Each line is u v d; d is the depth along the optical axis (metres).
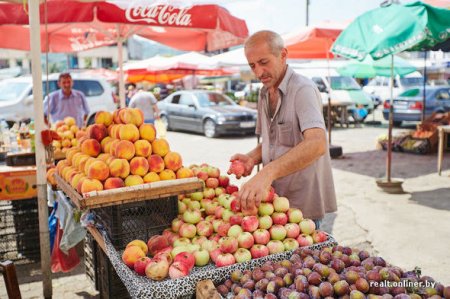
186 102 15.63
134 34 6.26
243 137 14.48
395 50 5.95
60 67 27.88
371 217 5.90
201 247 2.24
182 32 6.34
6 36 5.89
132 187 2.36
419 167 9.19
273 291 1.80
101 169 2.42
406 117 14.87
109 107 12.94
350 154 11.05
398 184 7.14
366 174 8.65
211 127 14.38
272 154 2.81
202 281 1.91
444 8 6.16
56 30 6.20
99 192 2.28
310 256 2.02
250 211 2.28
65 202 3.67
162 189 2.42
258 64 2.53
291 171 2.26
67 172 2.84
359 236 5.23
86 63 31.09
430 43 6.52
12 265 2.25
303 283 1.77
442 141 8.28
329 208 2.96
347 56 6.55
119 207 2.38
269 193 2.36
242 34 4.82
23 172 4.27
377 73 12.44
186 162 10.07
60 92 7.13
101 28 5.79
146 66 15.21
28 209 4.52
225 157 10.69
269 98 2.85
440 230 5.30
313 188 2.80
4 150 4.98
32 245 4.56
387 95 17.92
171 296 1.90
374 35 6.24
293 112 2.60
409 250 4.73
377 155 10.82
